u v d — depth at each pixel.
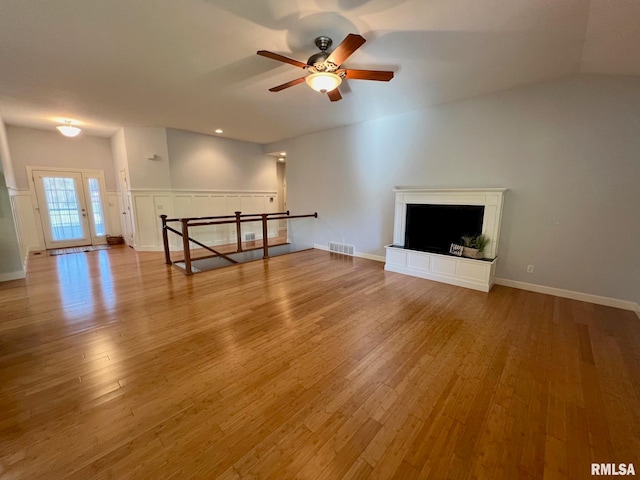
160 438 1.43
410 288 3.70
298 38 2.37
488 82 3.31
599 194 3.09
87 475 1.24
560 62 2.78
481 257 3.75
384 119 4.85
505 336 2.47
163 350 2.24
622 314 2.92
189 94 3.69
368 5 1.93
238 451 1.36
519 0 1.85
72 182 6.51
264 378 1.91
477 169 3.89
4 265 3.98
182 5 1.93
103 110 4.42
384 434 1.47
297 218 6.68
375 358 2.14
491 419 1.56
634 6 1.81
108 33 2.26
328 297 3.38
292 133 6.18
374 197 5.22
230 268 4.71
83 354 2.17
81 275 4.26
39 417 1.56
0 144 3.93
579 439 1.44
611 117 2.96
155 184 5.95
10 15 1.99
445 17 2.06
